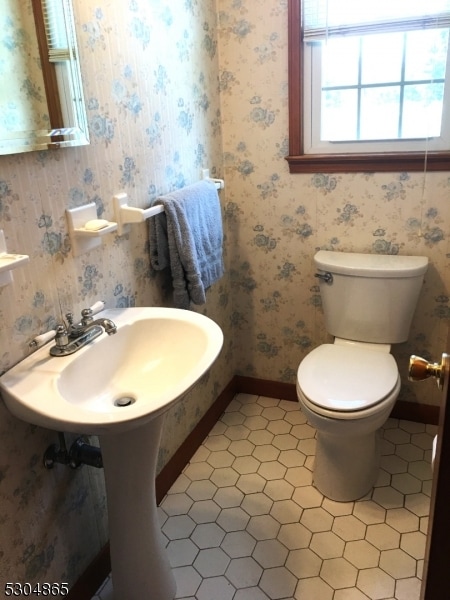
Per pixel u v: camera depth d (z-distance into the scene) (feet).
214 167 7.11
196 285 5.75
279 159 7.06
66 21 4.05
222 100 7.09
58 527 4.67
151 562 4.78
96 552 5.28
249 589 5.13
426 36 6.04
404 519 5.86
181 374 4.53
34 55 3.86
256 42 6.66
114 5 4.71
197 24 6.24
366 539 5.63
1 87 3.66
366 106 6.56
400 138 6.52
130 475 4.36
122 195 5.08
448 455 2.31
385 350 6.71
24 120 3.83
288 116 6.79
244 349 8.31
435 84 6.17
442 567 2.50
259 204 7.39
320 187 6.97
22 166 3.89
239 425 7.69
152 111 5.48
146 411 3.38
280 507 6.12
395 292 6.45
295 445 7.18
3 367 3.91
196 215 5.95
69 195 4.41
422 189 6.51
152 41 5.35
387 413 5.65
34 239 4.08
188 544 5.67
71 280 4.54
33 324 4.16
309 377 5.98
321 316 7.60
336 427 5.47
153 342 4.86
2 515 4.04
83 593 5.06
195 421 7.16
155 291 5.94
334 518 5.92
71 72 4.16
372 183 6.70
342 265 6.59
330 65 6.55
